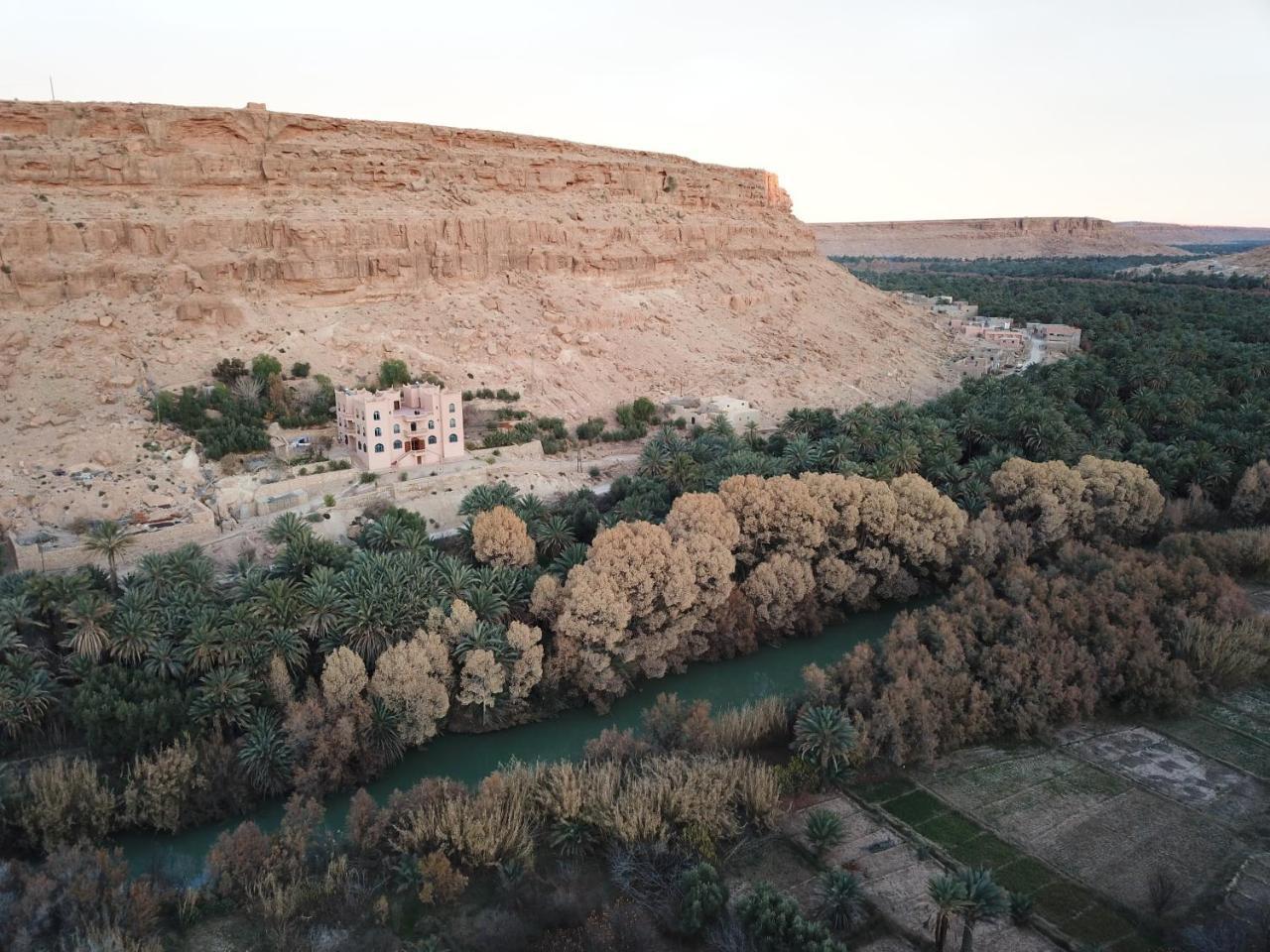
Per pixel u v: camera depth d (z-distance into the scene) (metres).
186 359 94.06
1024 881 47.12
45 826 46.88
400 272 113.31
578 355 118.69
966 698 60.53
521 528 71.44
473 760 58.84
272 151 112.00
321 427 92.81
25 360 86.69
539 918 43.59
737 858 48.53
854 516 78.69
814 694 58.62
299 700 56.09
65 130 102.19
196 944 42.34
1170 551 82.12
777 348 141.50
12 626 55.06
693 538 69.88
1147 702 63.12
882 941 42.88
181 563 61.59
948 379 150.12
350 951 41.59
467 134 132.38
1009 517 88.62
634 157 162.00
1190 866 48.53
